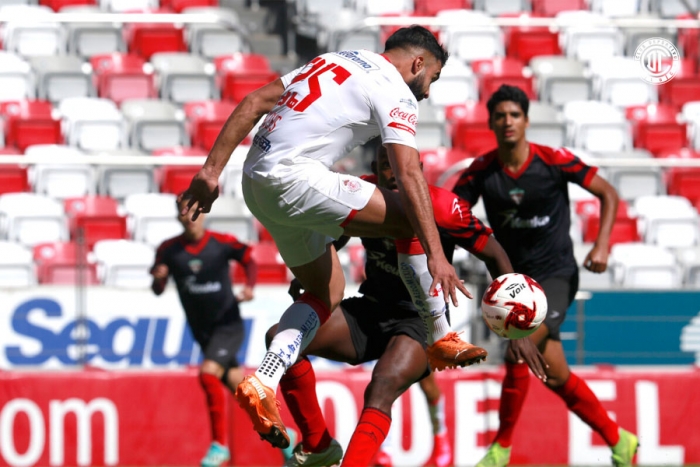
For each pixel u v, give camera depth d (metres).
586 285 35.28
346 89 14.48
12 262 35.28
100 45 50.38
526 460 27.80
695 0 55.94
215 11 52.56
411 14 53.31
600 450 27.91
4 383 27.58
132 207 39.47
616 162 33.16
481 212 35.88
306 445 18.17
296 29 53.16
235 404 27.98
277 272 35.88
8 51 49.31
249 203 15.14
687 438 28.12
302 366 17.80
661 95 49.97
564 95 48.69
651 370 28.30
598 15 54.38
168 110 46.19
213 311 27.80
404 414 27.89
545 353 21.95
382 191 14.71
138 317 29.95
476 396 28.17
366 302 18.41
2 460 27.45
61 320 29.77
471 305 28.89
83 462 27.64
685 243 39.88
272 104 15.58
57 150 42.19
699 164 33.16
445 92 48.47
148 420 27.88
